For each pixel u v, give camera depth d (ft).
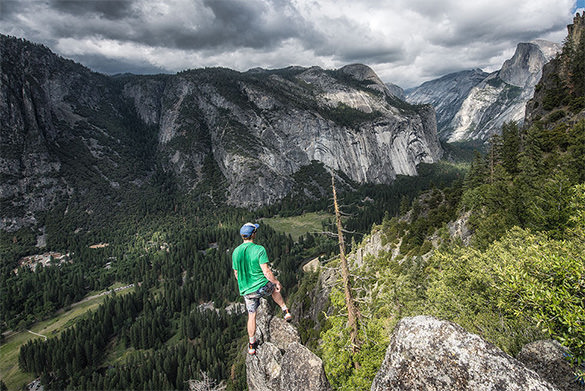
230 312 496.23
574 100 258.57
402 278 144.77
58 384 356.79
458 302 76.28
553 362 28.50
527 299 38.22
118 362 403.95
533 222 115.55
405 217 372.58
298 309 374.22
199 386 108.99
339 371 54.70
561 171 142.31
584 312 30.30
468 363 18.42
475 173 267.18
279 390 27.63
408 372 19.85
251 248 29.63
